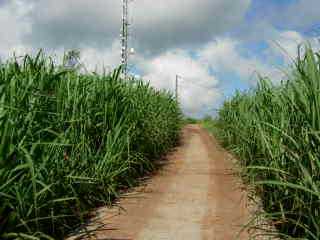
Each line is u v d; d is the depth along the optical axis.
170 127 12.06
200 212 4.89
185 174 7.55
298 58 3.66
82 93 5.23
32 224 3.54
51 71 4.32
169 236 4.03
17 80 3.80
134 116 6.90
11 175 3.28
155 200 5.46
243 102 7.39
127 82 7.65
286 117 3.96
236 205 5.22
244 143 6.27
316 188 3.07
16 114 3.50
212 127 19.11
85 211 4.42
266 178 4.45
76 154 4.71
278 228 4.13
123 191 5.95
